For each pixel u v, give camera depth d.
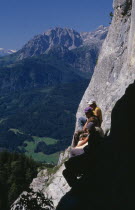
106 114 18.80
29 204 9.55
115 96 19.31
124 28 23.06
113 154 9.24
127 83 18.69
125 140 8.88
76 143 12.77
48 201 9.77
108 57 23.45
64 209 9.68
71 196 10.20
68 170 11.49
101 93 23.06
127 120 9.06
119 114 9.78
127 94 9.64
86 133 12.29
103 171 9.29
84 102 25.11
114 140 9.54
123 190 8.01
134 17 18.47
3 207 14.52
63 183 21.14
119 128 9.41
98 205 8.59
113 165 8.97
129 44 19.27
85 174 11.04
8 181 90.06
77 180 11.40
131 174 8.02
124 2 22.98
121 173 8.38
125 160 8.48
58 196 20.56
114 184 8.42
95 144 10.98
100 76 23.86
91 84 24.91
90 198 9.11
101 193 8.84
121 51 22.64
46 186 23.47
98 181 9.27
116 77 22.27
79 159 11.35
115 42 23.47
